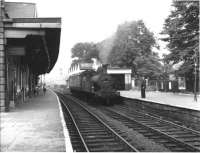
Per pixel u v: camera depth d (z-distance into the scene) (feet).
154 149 29.63
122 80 152.76
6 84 56.65
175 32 90.12
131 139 35.01
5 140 29.99
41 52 82.12
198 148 29.71
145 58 153.58
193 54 85.56
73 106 83.41
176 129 41.70
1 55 55.88
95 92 83.76
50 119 45.47
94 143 32.71
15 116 49.34
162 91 125.70
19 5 83.25
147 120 52.13
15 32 56.59
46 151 25.32
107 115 61.77
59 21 56.29
